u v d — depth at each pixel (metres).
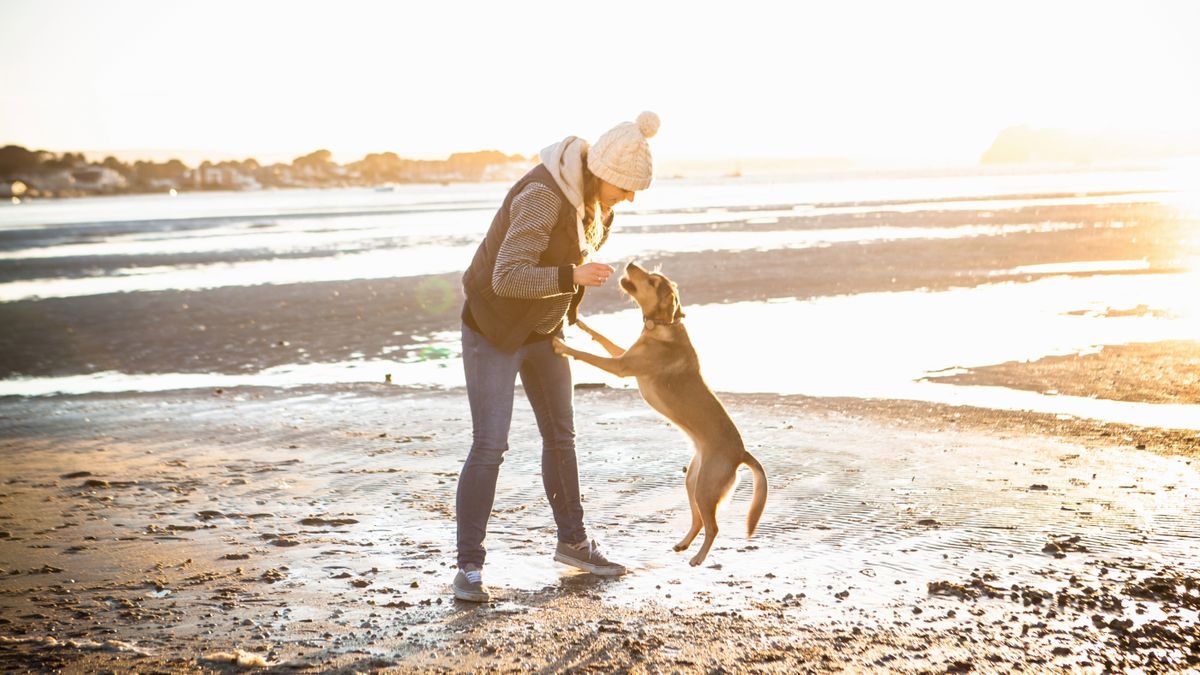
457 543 4.53
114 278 23.70
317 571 4.76
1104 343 10.66
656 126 4.38
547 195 4.30
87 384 11.15
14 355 13.34
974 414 7.79
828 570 4.60
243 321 15.51
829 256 22.39
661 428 7.75
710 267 20.78
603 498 5.95
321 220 55.44
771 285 17.53
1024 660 3.58
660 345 4.94
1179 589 4.21
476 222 46.41
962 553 4.76
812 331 12.55
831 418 7.88
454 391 9.70
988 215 37.22
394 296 17.73
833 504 5.64
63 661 3.70
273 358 12.32
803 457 6.71
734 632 3.89
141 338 14.26
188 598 4.40
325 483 6.43
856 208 48.19
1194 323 11.75
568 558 4.68
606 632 3.92
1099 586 4.27
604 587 4.49
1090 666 3.52
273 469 6.84
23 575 4.72
